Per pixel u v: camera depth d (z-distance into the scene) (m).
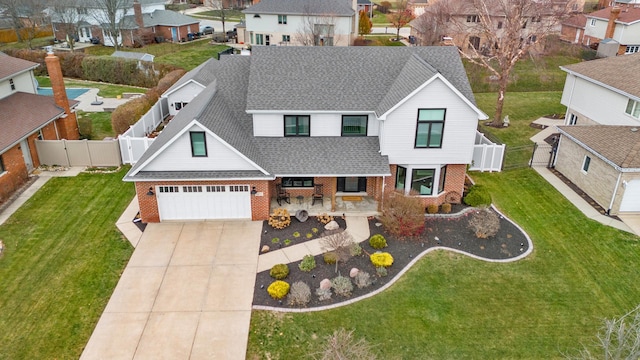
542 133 33.31
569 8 44.25
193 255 19.61
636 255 19.91
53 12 66.00
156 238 20.75
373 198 24.17
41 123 26.98
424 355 14.85
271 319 16.19
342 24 56.78
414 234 21.14
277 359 14.62
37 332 15.55
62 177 26.38
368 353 14.27
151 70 46.53
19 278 18.05
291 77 23.73
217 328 15.78
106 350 14.91
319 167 21.84
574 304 17.16
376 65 24.36
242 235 21.03
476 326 16.05
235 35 70.31
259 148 22.73
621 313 16.72
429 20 54.56
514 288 17.91
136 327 15.82
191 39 70.62
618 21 53.81
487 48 50.75
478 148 27.17
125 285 17.80
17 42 68.00
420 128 21.58
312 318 16.22
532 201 24.44
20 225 21.56
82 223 21.84
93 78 50.00
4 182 23.83
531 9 38.41
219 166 21.08
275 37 60.19
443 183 23.47
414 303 17.00
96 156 27.55
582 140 25.08
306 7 57.03
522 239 21.05
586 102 31.62
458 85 22.16
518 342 15.43
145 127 31.17
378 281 18.06
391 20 72.38
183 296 17.25
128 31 64.69
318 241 20.53
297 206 23.36
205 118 20.69
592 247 20.47
